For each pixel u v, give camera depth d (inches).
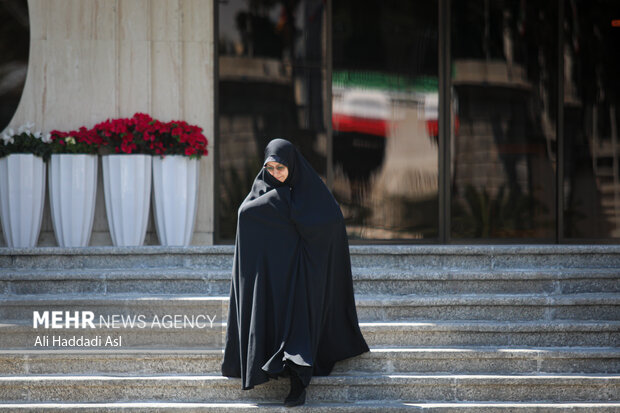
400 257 564.4
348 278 448.1
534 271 526.9
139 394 437.4
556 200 761.0
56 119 700.7
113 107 703.7
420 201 763.4
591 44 757.9
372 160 760.3
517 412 426.0
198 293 526.0
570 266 557.9
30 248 555.2
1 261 553.9
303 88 745.6
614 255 557.3
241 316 423.8
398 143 761.6
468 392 441.1
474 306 498.3
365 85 756.6
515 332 475.8
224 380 434.9
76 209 660.1
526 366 456.8
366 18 753.0
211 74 720.3
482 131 764.6
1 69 698.2
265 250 427.5
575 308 496.7
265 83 740.7
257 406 421.4
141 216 668.1
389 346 473.4
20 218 652.1
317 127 747.4
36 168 657.0
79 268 559.2
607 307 497.4
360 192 761.0
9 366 448.5
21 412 420.8
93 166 669.9
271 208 426.0
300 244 431.5
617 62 757.9
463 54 761.0
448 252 560.1
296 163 439.2
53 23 698.8
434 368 456.8
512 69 762.8
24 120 698.2
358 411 421.7
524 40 760.3
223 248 563.2
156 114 713.0
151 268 560.7
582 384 440.8
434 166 762.8
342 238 444.1
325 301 439.2
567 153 764.0
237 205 738.2
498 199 766.5
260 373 411.8
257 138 741.3
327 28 744.3
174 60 713.6
